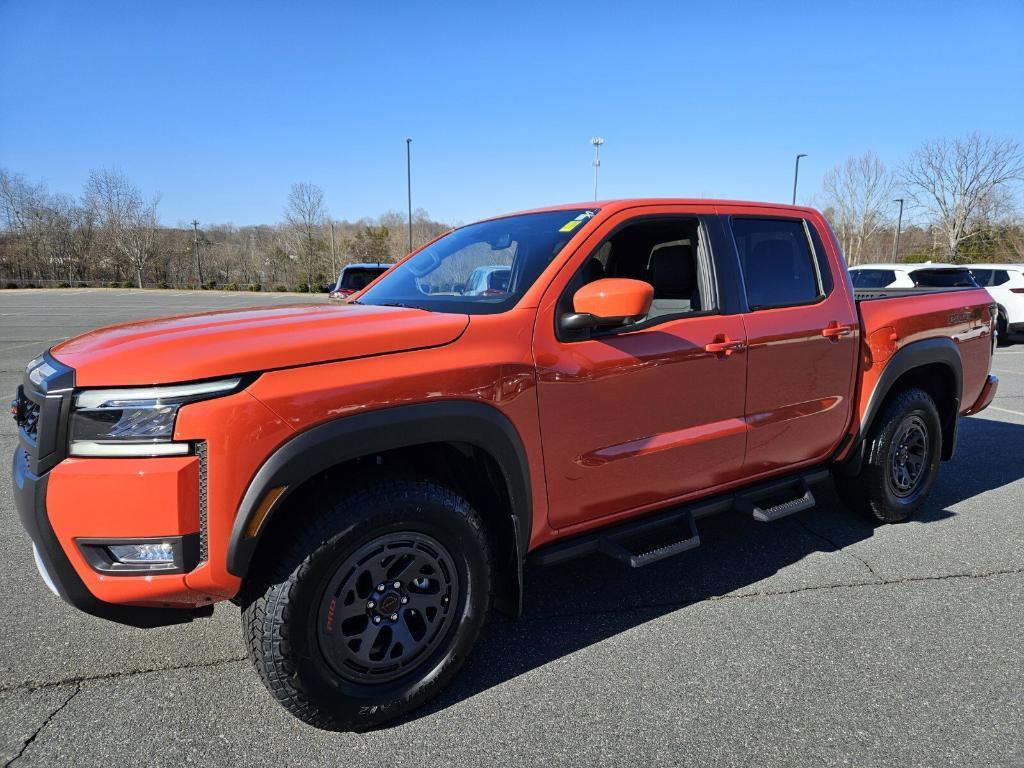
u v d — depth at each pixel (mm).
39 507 1969
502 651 2797
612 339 2730
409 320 2395
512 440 2445
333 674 2199
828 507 4477
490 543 2666
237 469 1952
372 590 2246
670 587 3354
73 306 29094
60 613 3082
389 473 2307
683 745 2211
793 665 2666
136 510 1915
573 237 2773
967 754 2154
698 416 3035
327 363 2113
